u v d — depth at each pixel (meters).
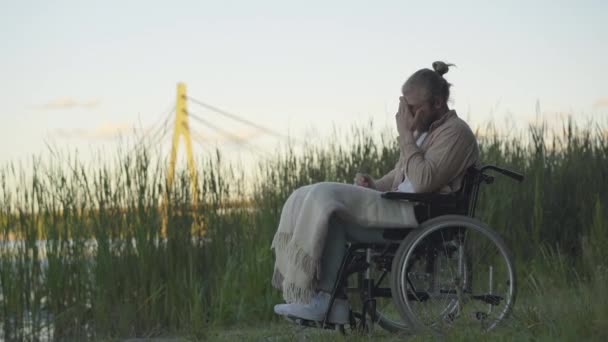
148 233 5.35
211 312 5.38
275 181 6.53
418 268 4.14
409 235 3.83
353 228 3.90
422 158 3.94
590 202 6.59
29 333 4.99
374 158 7.07
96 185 5.32
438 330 3.85
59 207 5.20
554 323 3.78
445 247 3.88
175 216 5.50
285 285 3.78
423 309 3.93
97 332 5.07
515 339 3.62
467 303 3.96
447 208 3.96
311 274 3.71
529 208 6.61
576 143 7.21
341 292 3.87
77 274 5.15
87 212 5.29
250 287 5.55
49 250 5.12
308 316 3.87
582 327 3.65
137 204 5.37
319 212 3.72
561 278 5.64
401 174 4.34
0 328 4.96
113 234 5.30
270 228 5.91
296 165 6.77
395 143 7.27
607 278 4.32
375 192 3.90
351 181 6.84
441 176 3.92
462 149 3.96
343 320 3.88
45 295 5.07
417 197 3.86
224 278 5.43
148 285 5.29
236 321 5.35
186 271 5.45
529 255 6.31
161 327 5.22
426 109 4.05
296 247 3.76
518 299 5.02
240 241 5.84
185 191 5.59
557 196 6.70
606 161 6.98
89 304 5.18
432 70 4.12
